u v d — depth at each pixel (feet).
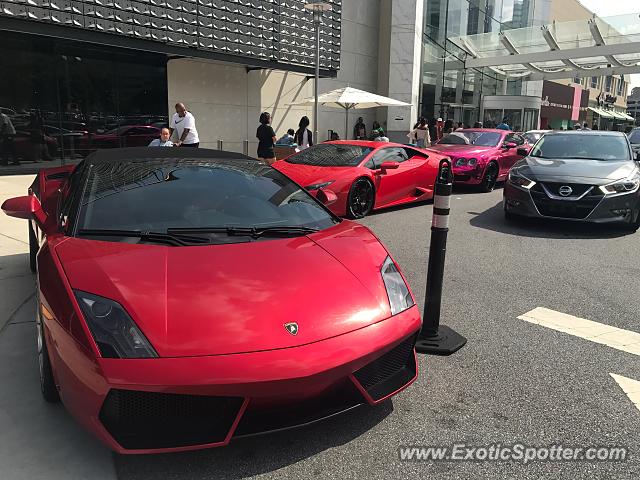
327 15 54.29
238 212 10.18
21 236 19.85
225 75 50.47
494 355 10.96
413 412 8.75
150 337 6.63
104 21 36.42
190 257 8.30
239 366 6.55
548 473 7.26
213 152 12.99
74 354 6.67
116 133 42.91
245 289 7.61
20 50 36.91
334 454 7.59
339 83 64.75
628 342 11.70
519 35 71.00
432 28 72.64
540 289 15.37
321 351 7.04
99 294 7.14
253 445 7.76
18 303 13.00
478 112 86.17
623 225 23.38
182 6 41.11
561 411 8.84
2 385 9.14
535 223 25.20
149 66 44.21
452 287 15.47
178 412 6.61
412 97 67.51
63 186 13.07
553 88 116.26
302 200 11.50
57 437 7.75
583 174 22.27
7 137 36.99
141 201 9.93
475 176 34.58
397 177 27.27
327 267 8.59
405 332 8.05
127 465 7.22
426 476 7.15
